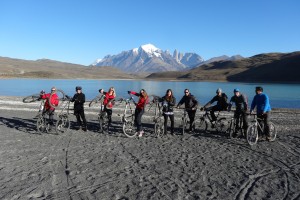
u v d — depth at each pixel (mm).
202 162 10156
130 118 15125
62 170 9102
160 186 7969
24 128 15969
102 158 10430
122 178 8508
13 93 56750
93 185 7969
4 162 9789
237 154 11289
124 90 78938
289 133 15867
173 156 10836
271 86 128625
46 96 14773
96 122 18203
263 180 8547
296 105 43594
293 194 7582
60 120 14883
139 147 12125
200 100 49312
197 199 7215
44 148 11711
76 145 12297
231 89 93125
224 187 7980
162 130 14641
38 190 7586
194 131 15602
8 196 7219
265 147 12484
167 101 14562
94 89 78000
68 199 7117
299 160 10633
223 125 15094
